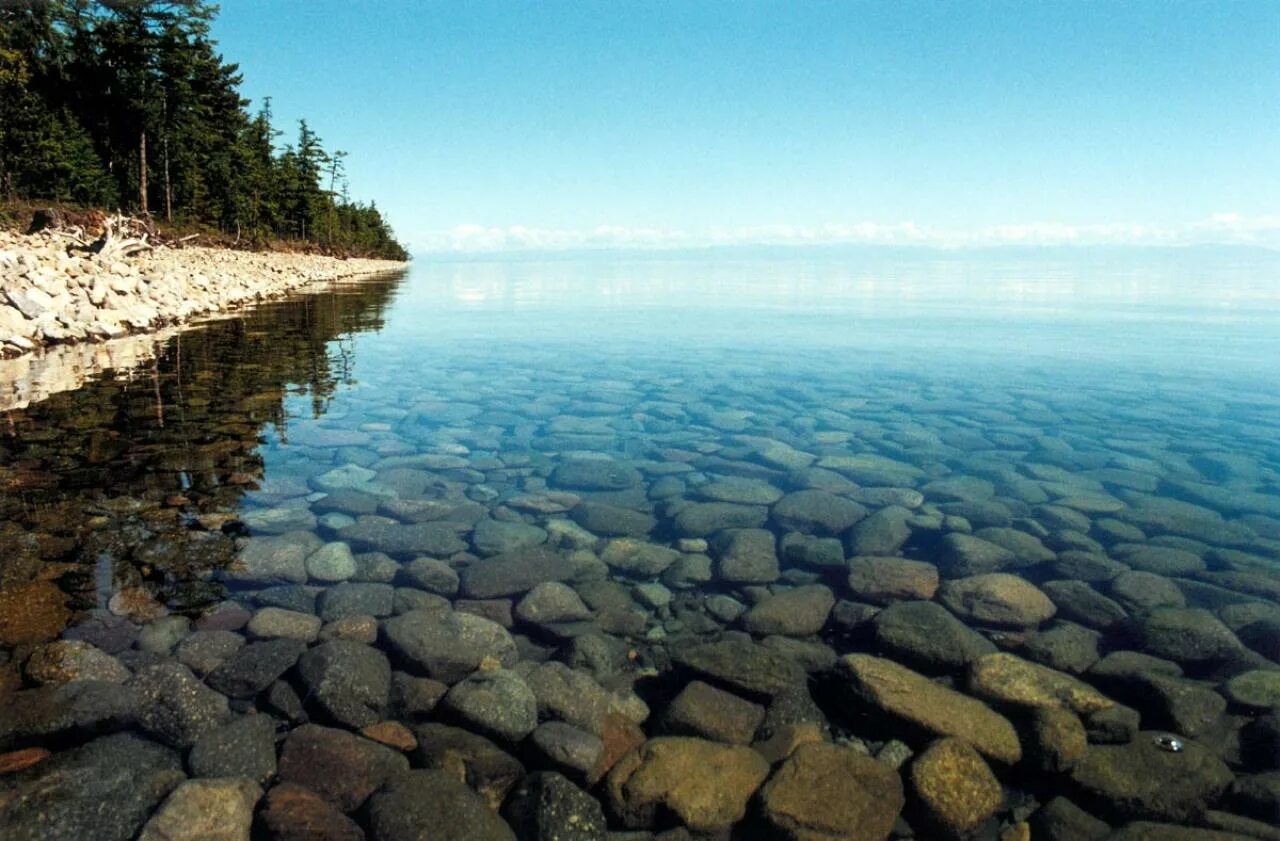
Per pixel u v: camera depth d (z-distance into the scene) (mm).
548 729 3363
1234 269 97812
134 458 7059
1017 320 24641
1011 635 4297
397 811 2812
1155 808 3002
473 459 7637
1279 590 4828
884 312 28438
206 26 44656
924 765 3145
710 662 3916
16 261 14602
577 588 4836
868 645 4234
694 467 7531
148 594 4398
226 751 3119
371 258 97562
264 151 66250
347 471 6977
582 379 12938
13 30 37875
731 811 2957
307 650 3885
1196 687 3699
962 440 8742
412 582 4797
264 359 13555
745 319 25719
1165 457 8000
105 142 45906
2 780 2900
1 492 5977
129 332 15805
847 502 6434
